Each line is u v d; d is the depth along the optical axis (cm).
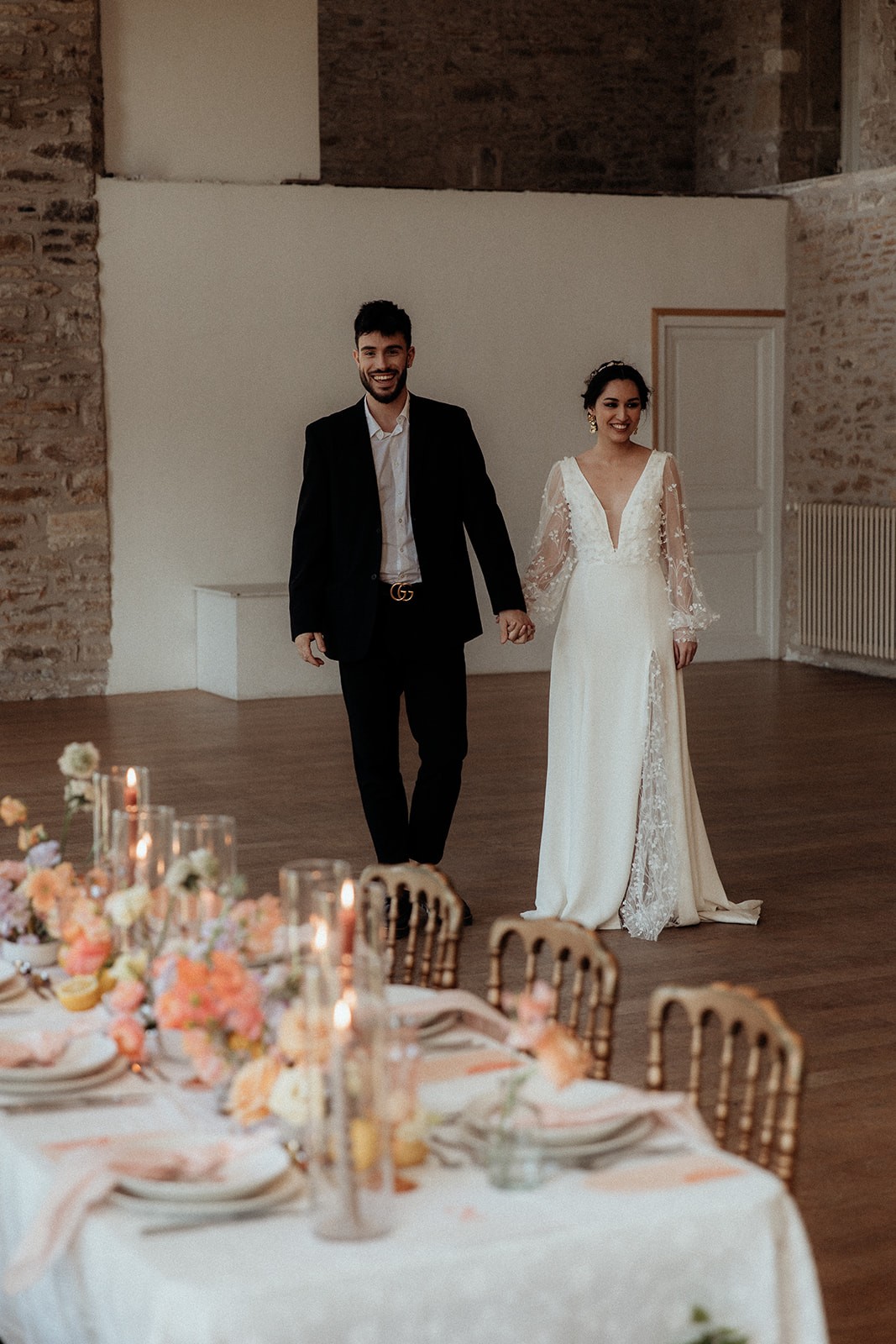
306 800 679
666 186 1244
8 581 961
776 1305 161
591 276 1055
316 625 482
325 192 994
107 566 979
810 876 559
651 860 490
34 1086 193
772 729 846
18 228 938
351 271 1005
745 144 1174
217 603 973
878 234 1022
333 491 476
